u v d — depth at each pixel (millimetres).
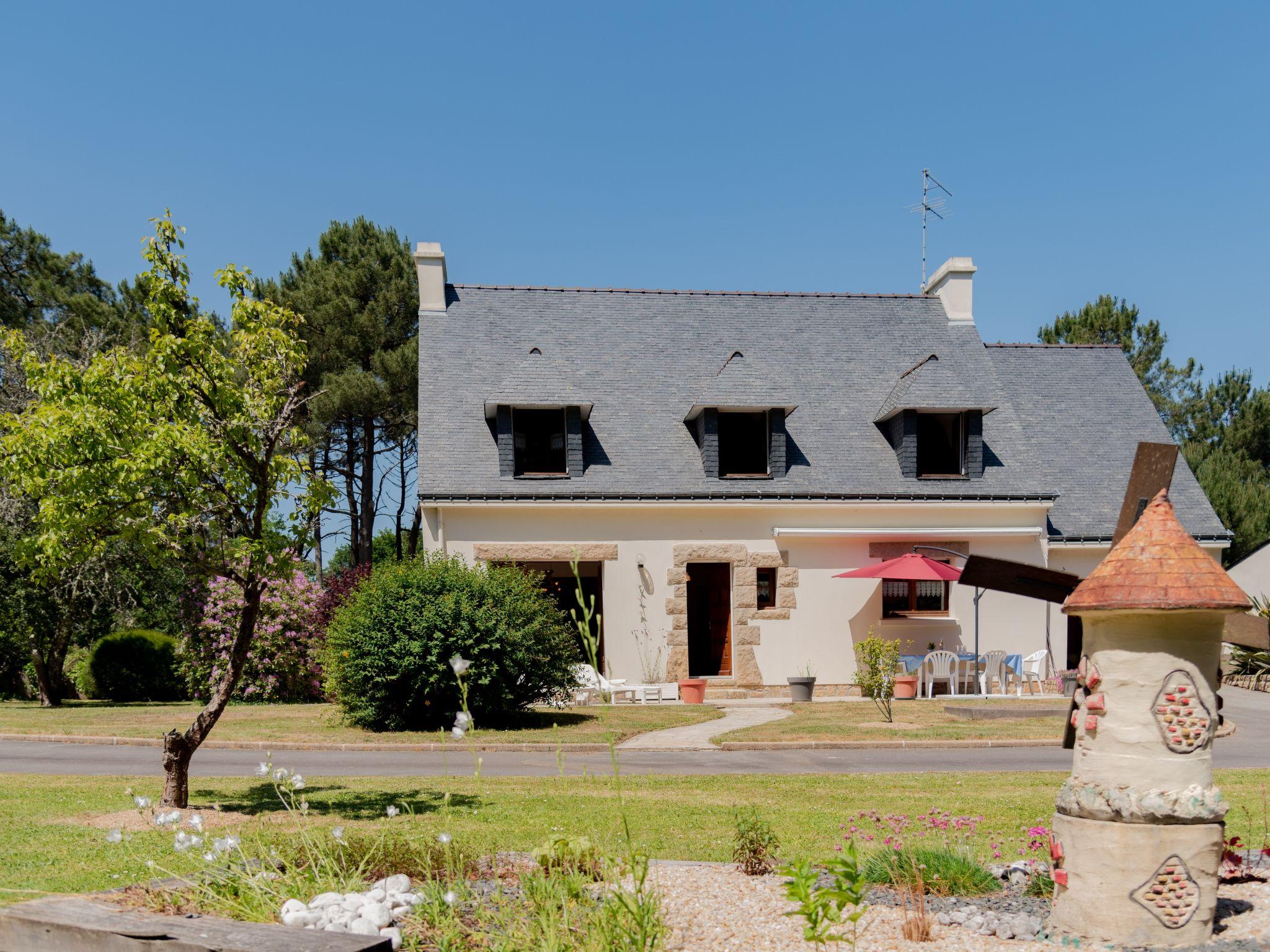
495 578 17562
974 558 6621
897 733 16156
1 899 5906
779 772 13117
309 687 24203
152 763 13852
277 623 23672
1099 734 5391
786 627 22516
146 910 4727
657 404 23766
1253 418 44656
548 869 5988
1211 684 5266
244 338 10062
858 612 22734
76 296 35656
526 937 4508
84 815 9383
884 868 6332
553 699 17969
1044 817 9383
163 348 9508
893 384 25031
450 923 4762
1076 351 27906
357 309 34969
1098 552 23781
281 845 6230
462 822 8938
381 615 16625
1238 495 37594
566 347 24578
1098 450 25656
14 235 37156
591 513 21984
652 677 21844
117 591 24125
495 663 16516
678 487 22250
